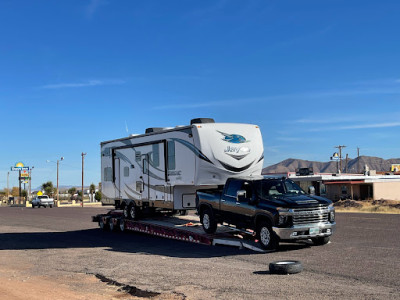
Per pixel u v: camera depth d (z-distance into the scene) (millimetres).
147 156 18094
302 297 7441
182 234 15758
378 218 22109
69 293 8633
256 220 12867
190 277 9578
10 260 13523
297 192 13484
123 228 20031
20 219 32594
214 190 15227
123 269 10992
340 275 9047
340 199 54562
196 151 15117
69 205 68750
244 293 7914
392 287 7945
